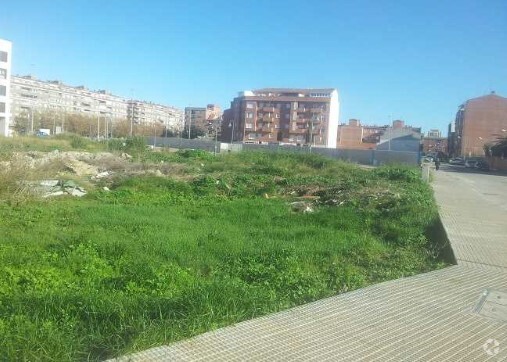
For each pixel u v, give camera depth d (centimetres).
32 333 396
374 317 502
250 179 2306
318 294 612
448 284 651
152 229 1065
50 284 622
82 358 376
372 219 1261
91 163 2692
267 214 1380
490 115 10069
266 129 11119
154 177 2127
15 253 784
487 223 1224
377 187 1956
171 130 12762
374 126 15288
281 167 3127
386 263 853
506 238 1017
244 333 439
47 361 361
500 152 6838
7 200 1323
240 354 393
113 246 839
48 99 15300
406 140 8988
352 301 556
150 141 8081
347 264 830
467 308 546
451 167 6694
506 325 496
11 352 364
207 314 460
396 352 415
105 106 17275
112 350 386
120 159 3020
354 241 1009
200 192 1930
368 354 407
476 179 3697
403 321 494
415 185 2167
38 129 10325
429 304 555
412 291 609
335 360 392
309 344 422
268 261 809
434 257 916
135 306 476
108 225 1107
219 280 641
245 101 11269
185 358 379
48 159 2050
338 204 1656
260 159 3725
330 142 11106
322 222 1248
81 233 962
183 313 460
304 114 10900
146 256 811
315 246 958
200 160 3859
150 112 18462
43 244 880
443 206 1552
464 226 1142
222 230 1111
